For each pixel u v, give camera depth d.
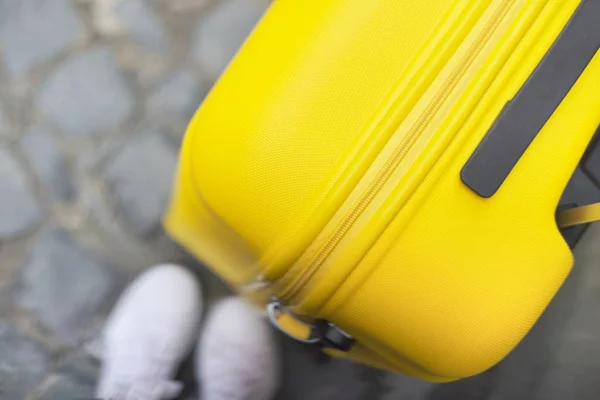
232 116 0.97
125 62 1.27
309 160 0.94
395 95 0.93
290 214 0.94
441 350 0.96
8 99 1.26
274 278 0.95
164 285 1.24
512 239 0.95
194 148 0.99
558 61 0.94
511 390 1.28
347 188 0.91
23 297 1.25
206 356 1.25
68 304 1.25
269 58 0.98
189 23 1.28
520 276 0.96
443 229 0.93
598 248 1.26
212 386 1.24
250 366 1.24
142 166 1.26
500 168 0.92
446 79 0.92
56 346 1.25
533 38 0.93
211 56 1.28
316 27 0.96
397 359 0.99
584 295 1.27
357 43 0.95
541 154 0.95
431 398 1.27
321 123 0.95
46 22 1.27
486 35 0.93
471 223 0.94
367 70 0.95
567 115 0.96
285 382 1.27
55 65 1.27
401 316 0.95
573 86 0.95
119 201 1.26
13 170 1.26
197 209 1.01
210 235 1.02
